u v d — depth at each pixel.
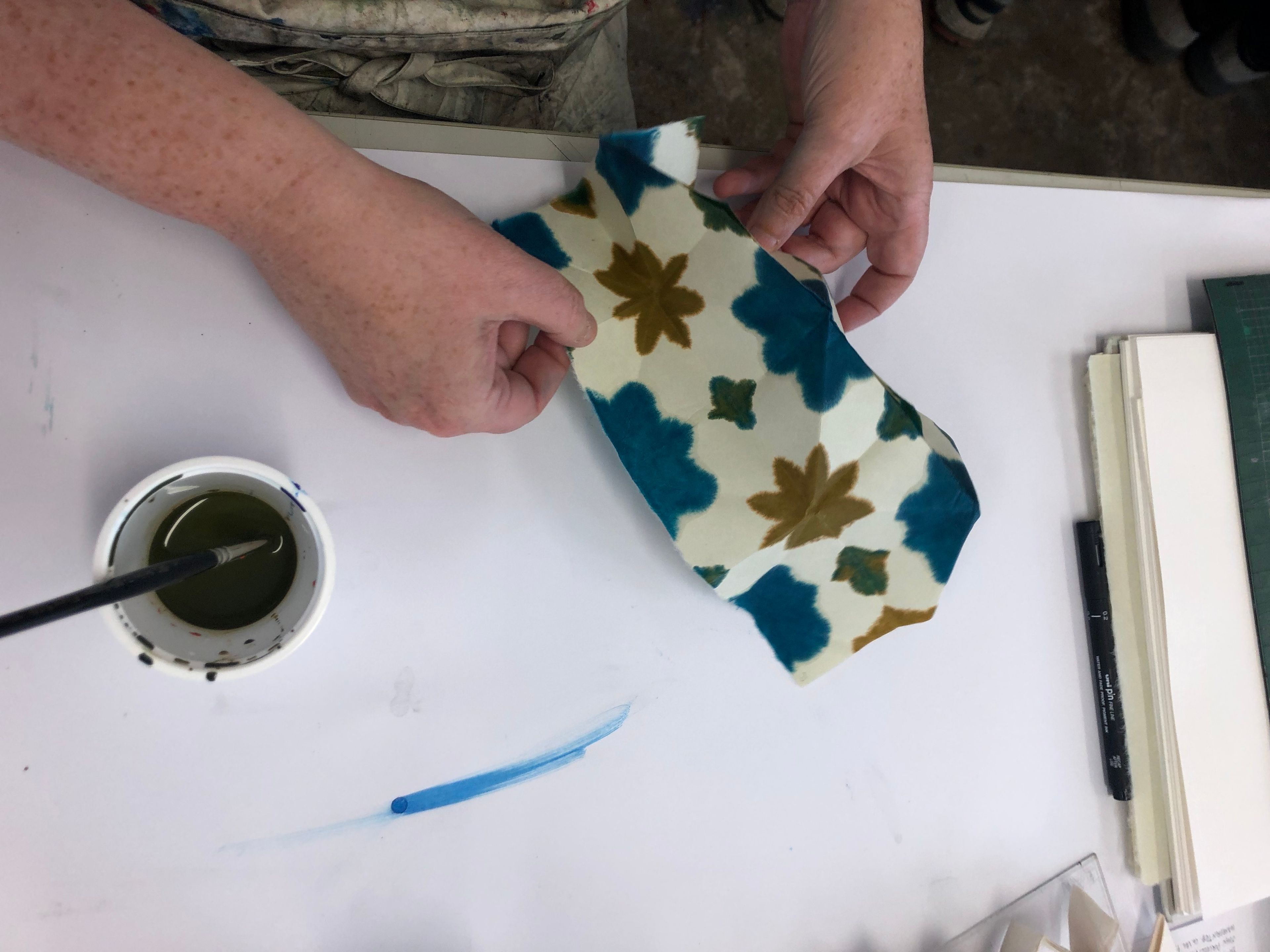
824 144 0.53
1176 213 0.66
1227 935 0.61
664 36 1.09
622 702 0.52
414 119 0.54
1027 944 0.52
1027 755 0.58
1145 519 0.60
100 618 0.46
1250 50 1.13
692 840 0.52
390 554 0.50
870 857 0.55
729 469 0.52
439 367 0.45
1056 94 1.21
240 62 0.56
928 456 0.50
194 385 0.49
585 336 0.49
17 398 0.46
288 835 0.47
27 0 0.34
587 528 0.53
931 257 0.61
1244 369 0.62
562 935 0.50
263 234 0.42
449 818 0.49
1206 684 0.59
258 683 0.47
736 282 0.50
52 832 0.44
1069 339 0.63
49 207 0.47
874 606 0.55
